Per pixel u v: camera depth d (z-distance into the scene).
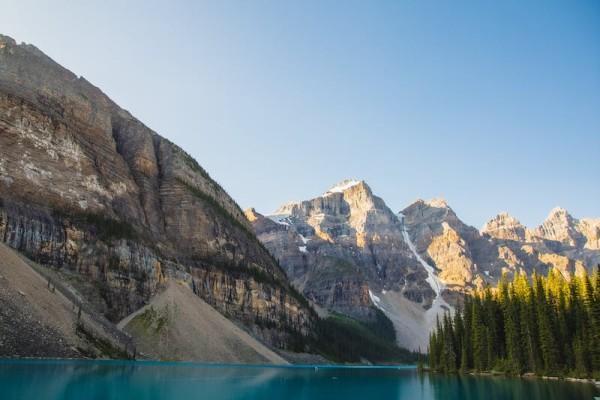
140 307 167.25
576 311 131.12
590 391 91.56
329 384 112.44
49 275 140.88
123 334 140.25
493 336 149.12
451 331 167.50
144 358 137.88
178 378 92.56
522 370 133.62
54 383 68.12
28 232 147.88
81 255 159.25
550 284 152.62
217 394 75.12
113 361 115.00
